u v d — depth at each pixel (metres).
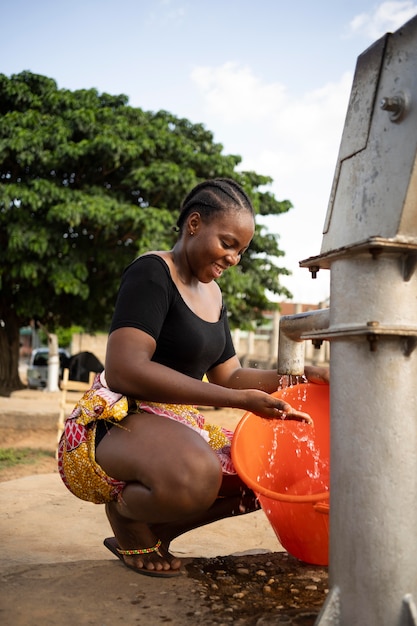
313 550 2.02
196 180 12.25
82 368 14.77
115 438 1.87
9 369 14.42
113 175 12.98
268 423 2.21
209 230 1.96
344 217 1.47
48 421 8.95
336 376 1.42
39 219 12.02
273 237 14.07
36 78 13.54
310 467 2.28
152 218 11.38
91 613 1.63
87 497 1.98
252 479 2.06
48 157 11.86
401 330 1.30
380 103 1.40
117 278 12.73
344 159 1.50
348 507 1.37
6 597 1.71
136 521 1.92
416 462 1.34
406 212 1.31
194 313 2.04
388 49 1.41
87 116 12.24
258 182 14.23
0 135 12.20
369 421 1.35
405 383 1.34
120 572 1.92
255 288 13.58
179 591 1.80
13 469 5.99
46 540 2.59
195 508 1.78
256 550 2.40
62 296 13.41
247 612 1.69
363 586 1.34
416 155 1.30
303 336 1.52
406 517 1.33
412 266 1.33
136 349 1.80
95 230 12.20
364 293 1.36
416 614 1.29
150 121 14.16
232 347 2.37
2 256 11.75
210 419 10.43
